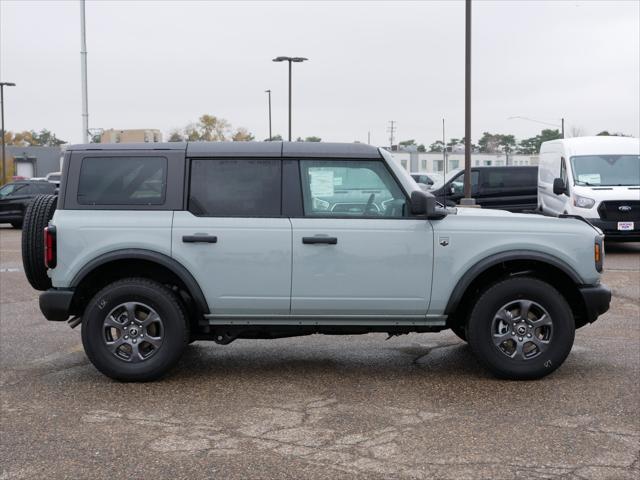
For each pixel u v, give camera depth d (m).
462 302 6.48
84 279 6.16
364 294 6.12
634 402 5.59
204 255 6.09
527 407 5.48
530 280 6.10
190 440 4.83
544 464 4.38
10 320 9.05
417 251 6.11
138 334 6.14
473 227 6.15
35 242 6.29
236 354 7.25
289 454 4.57
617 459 4.46
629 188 15.63
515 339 6.14
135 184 6.20
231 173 6.20
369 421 5.19
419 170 75.50
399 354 7.22
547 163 18.25
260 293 6.11
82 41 28.05
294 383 6.19
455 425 5.09
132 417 5.31
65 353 7.32
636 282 11.91
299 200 6.17
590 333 8.11
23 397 5.83
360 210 6.19
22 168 83.81
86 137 28.39
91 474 4.28
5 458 4.54
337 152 6.20
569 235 6.18
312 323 6.24
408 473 4.25
